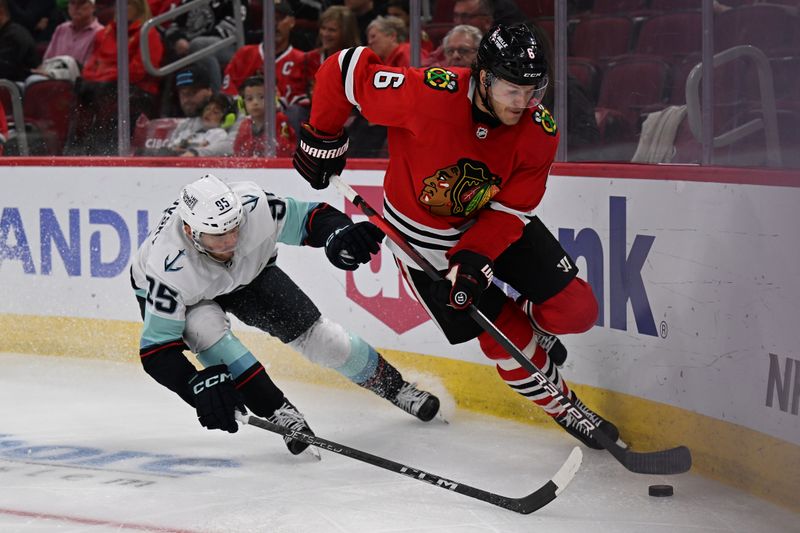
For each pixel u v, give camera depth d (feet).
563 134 28.32
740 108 24.75
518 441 25.16
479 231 20.86
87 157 35.27
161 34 35.12
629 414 24.56
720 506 20.18
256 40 34.32
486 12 29.81
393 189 21.95
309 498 20.98
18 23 40.34
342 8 33.01
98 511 20.38
